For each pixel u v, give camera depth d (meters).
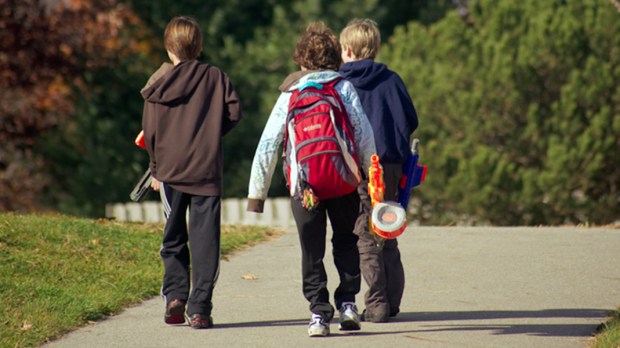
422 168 25.55
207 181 24.33
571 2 68.50
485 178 62.22
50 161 90.12
